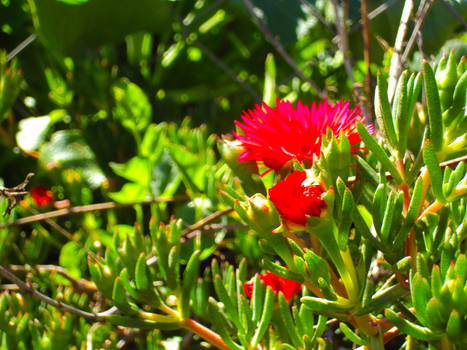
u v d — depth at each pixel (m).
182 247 0.42
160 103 0.60
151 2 0.58
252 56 0.67
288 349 0.25
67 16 0.56
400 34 0.31
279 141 0.24
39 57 0.63
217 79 0.67
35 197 0.47
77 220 0.46
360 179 0.25
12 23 0.63
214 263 0.30
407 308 0.26
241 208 0.22
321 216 0.20
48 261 0.53
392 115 0.24
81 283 0.43
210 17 0.66
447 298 0.19
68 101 0.57
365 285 0.22
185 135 0.48
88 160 0.54
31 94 0.62
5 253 0.44
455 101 0.22
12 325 0.33
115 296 0.27
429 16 0.53
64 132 0.55
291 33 0.61
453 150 0.22
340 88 0.60
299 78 0.60
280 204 0.21
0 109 0.47
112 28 0.59
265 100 0.41
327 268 0.21
